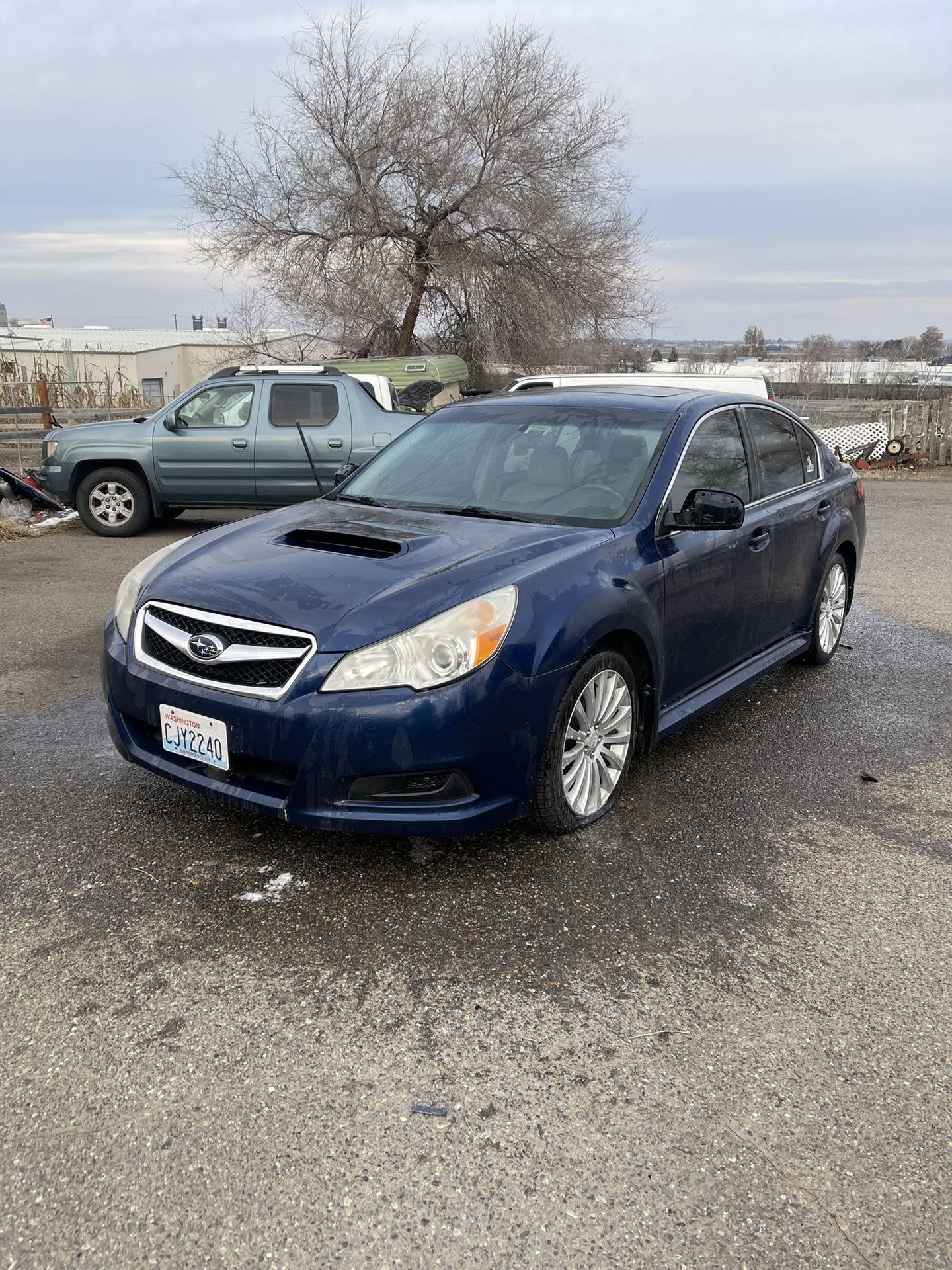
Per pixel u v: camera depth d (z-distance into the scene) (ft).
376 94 68.44
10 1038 7.63
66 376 91.56
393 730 9.12
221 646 9.75
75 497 33.53
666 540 12.13
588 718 10.93
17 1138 6.65
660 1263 5.87
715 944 9.20
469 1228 6.06
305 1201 6.22
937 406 63.31
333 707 9.13
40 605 22.44
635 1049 7.71
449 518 12.25
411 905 9.67
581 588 10.48
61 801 11.87
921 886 10.43
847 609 19.26
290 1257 5.84
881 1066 7.61
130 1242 5.90
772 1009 8.26
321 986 8.38
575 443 13.38
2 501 36.14
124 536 33.73
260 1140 6.68
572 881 10.23
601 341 74.28
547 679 9.91
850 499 18.29
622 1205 6.26
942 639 21.09
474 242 70.38
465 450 14.05
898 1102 7.22
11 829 11.09
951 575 28.17
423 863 10.49
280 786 9.63
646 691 11.93
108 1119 6.84
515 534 11.36
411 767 9.23
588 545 11.13
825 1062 7.63
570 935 9.24
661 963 8.86
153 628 10.44
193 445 32.94
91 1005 8.04
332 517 12.51
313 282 70.74
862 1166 6.62
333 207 69.15
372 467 14.73
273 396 33.12
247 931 9.16
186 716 9.93
